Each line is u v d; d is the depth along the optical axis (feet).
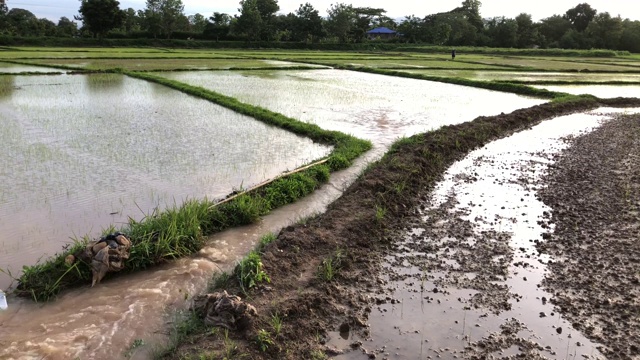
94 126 44.83
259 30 219.61
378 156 38.17
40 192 27.71
